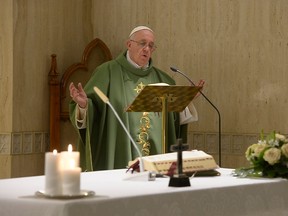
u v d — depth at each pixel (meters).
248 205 5.11
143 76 9.20
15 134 10.32
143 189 4.68
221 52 10.47
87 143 8.28
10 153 10.28
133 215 4.28
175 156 5.55
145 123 8.98
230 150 10.38
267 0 10.05
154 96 6.53
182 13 10.84
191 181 5.25
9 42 10.31
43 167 10.75
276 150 5.61
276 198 5.38
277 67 9.98
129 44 9.15
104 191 4.55
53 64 10.70
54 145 10.62
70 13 11.13
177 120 9.01
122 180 5.30
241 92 10.28
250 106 10.20
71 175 4.18
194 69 10.72
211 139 10.57
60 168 4.20
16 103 10.33
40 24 10.66
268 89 10.05
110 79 8.96
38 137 10.66
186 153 5.61
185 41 10.80
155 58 11.08
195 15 10.72
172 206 4.53
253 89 10.18
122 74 9.08
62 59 11.00
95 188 4.75
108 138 8.70
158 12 11.06
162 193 4.48
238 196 5.03
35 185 4.89
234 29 10.35
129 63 9.12
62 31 11.02
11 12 10.28
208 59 10.58
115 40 11.45
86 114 8.12
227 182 5.21
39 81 10.66
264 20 10.08
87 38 11.44
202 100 10.64
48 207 3.97
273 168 5.64
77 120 8.16
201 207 4.73
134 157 8.86
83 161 8.55
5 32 10.36
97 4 11.54
